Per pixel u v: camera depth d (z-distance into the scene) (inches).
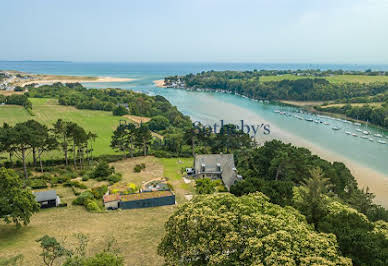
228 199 1485.0
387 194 3604.8
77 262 1359.5
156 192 3046.3
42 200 2709.2
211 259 1195.3
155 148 5221.5
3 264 1541.6
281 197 2490.2
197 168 3774.6
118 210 2751.0
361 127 7066.9
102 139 5684.1
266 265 1088.2
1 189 2047.2
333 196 2891.2
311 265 1063.0
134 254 1866.4
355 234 1355.8
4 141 3302.2
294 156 3395.7
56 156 4389.8
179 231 1365.7
